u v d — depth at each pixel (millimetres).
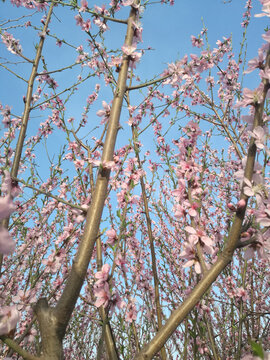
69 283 1160
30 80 2598
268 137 1263
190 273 2396
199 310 2291
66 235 2506
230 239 1198
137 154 2555
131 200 2355
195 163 1934
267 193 1299
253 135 1233
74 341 4082
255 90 1286
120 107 1632
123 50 1787
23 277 3527
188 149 2008
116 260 1787
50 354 1040
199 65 2660
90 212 1335
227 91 4219
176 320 1124
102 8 2486
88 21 2521
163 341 1095
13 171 2236
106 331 1454
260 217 1340
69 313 1116
